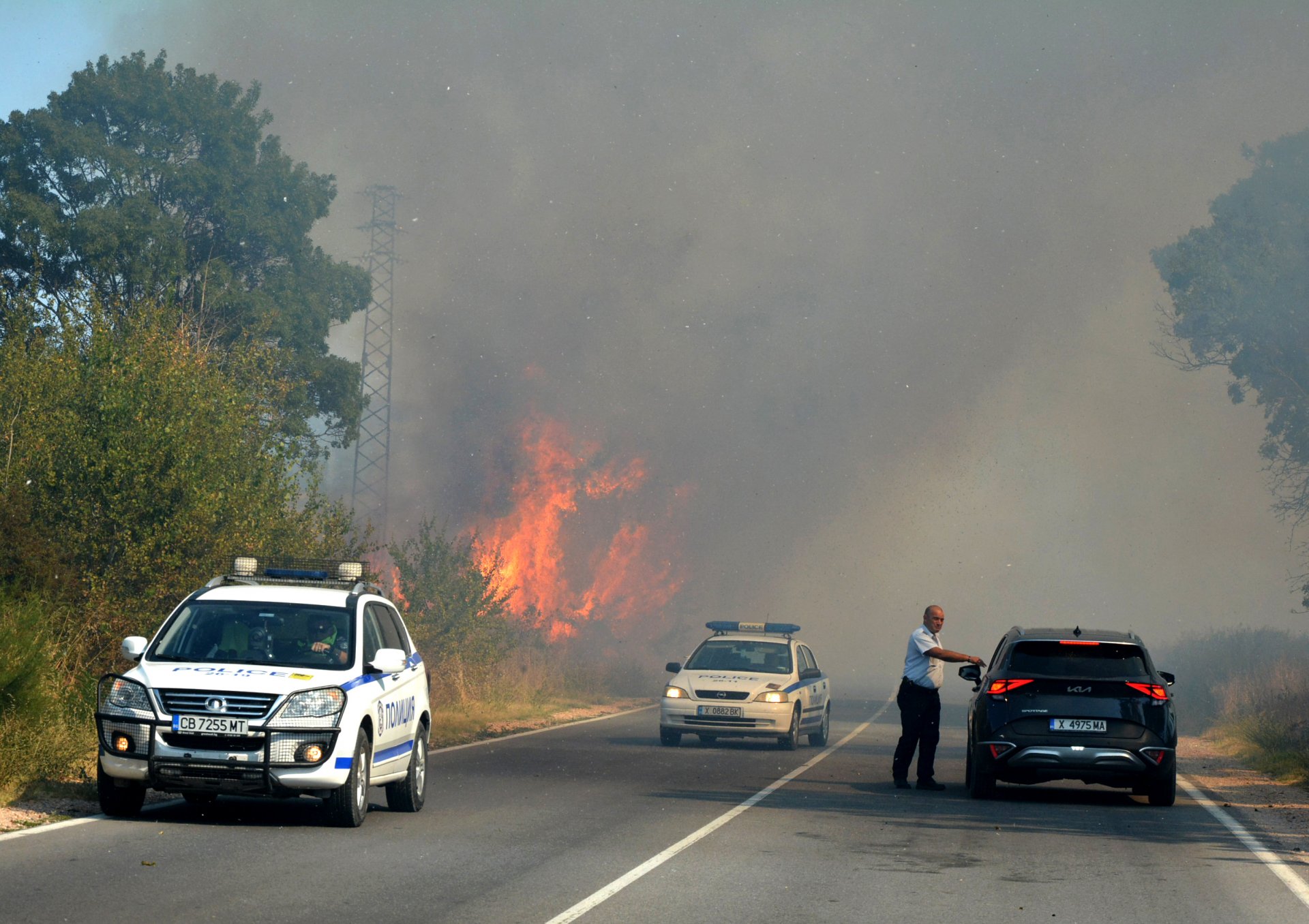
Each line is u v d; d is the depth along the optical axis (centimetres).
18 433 1991
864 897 948
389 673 1299
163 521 1955
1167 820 1432
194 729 1176
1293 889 1015
